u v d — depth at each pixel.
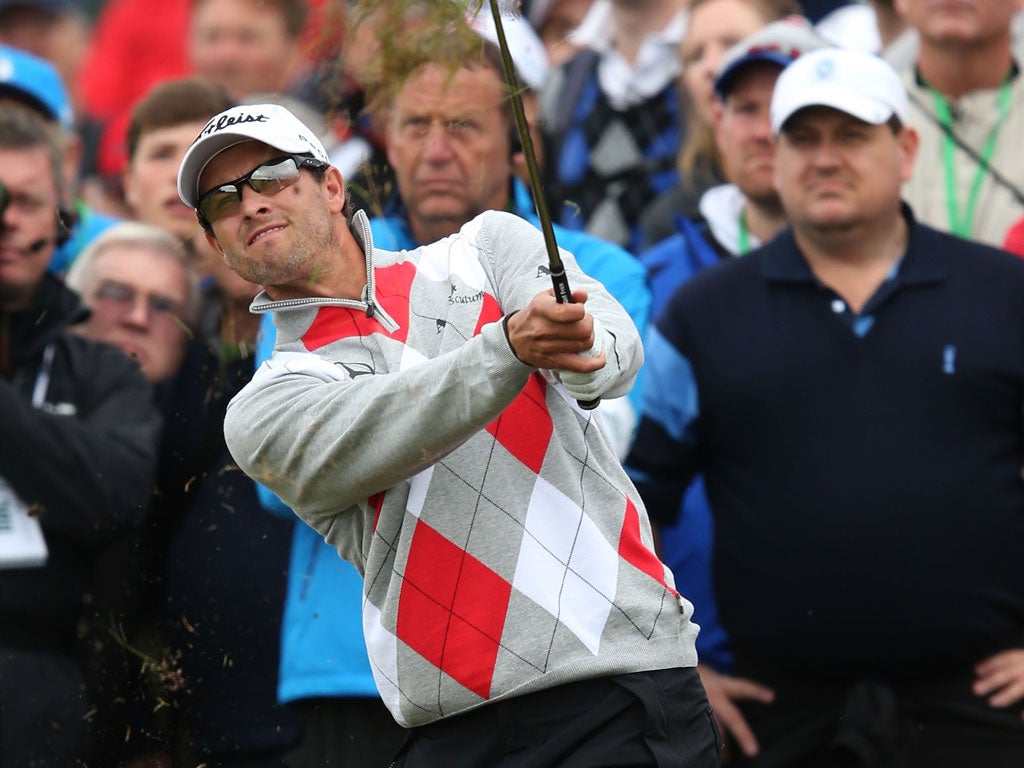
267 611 16.22
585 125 19.70
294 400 10.27
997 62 17.34
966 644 14.52
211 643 16.22
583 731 10.20
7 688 15.34
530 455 10.37
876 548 14.55
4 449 15.46
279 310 10.77
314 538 14.78
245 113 10.61
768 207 17.50
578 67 20.06
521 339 9.21
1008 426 14.91
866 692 14.65
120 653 16.06
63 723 15.59
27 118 16.52
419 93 14.50
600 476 10.56
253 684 16.16
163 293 17.36
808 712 14.97
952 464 14.64
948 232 16.64
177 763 16.11
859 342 14.94
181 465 16.86
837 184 15.03
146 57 23.05
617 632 10.31
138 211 18.16
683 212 18.52
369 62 13.17
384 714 14.30
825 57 15.38
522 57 18.11
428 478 10.31
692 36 18.73
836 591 14.65
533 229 11.02
